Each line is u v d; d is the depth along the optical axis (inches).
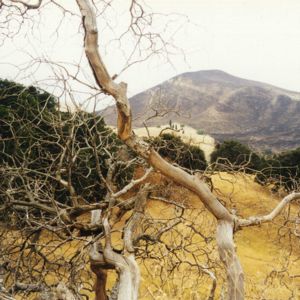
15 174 240.4
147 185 216.1
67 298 177.9
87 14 155.0
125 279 169.6
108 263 178.7
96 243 205.0
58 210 221.6
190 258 326.6
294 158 806.5
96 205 221.9
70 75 167.9
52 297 212.8
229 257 174.9
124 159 261.6
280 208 210.5
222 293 227.0
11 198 229.6
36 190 235.5
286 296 297.6
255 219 198.4
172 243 261.0
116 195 209.3
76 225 215.9
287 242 340.8
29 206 235.5
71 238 211.6
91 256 195.3
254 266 506.0
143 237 242.4
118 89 159.8
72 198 220.5
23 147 290.8
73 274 206.7
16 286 230.4
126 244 189.5
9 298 182.1
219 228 181.6
